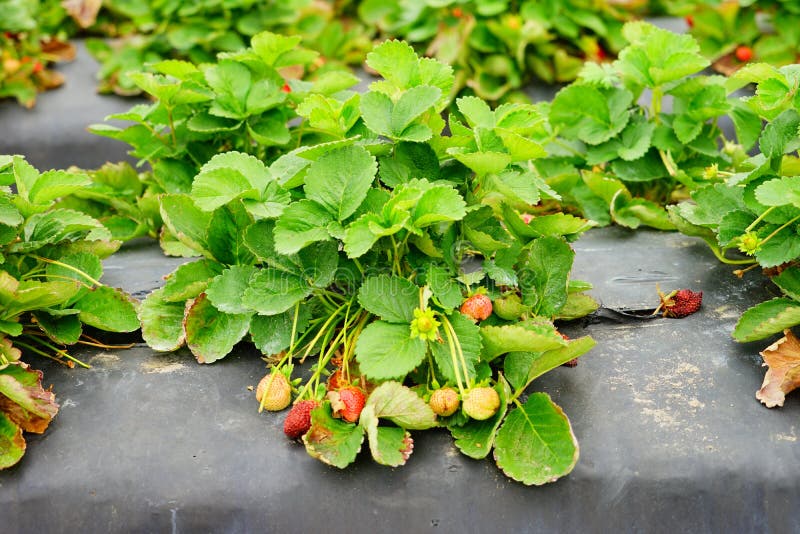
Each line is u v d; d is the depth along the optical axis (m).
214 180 1.54
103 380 1.56
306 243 1.49
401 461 1.46
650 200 1.91
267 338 1.56
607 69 1.89
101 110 2.50
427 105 1.54
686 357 1.58
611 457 1.48
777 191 1.53
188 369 1.57
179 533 1.46
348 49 2.70
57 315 1.58
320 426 1.47
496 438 1.48
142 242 1.86
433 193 1.49
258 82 1.79
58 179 1.57
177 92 1.77
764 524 1.47
